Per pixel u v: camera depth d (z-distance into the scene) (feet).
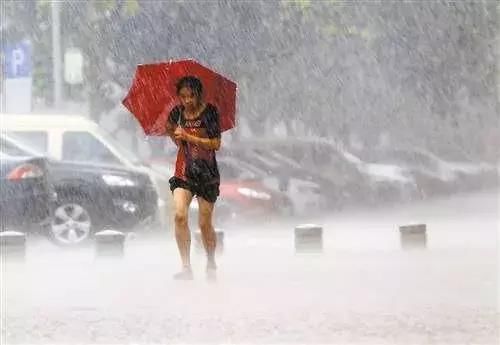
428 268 109.19
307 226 128.88
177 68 100.73
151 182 144.25
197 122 96.02
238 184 178.60
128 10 261.65
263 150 196.75
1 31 262.88
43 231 136.87
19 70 220.02
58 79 248.32
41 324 76.79
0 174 133.39
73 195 139.74
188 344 69.51
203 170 96.73
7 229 133.90
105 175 141.59
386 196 216.54
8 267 114.52
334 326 74.95
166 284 97.76
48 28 264.11
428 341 69.67
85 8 261.85
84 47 263.90
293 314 79.87
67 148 143.74
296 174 195.52
